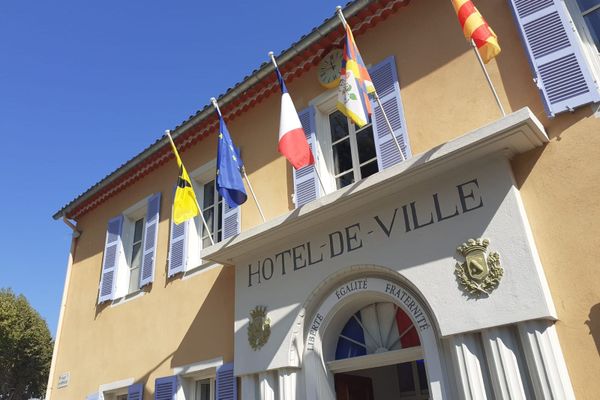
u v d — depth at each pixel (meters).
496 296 4.44
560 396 3.96
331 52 7.04
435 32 6.08
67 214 11.11
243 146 7.91
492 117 5.30
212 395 7.10
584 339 4.09
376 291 5.46
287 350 5.82
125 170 9.70
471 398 4.35
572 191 4.50
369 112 5.37
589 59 4.93
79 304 10.01
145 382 7.81
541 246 4.54
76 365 9.33
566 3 5.25
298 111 7.25
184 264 7.97
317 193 6.50
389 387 7.97
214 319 7.18
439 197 5.14
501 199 4.72
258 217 7.25
